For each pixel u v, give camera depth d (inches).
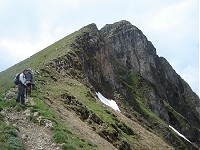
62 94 1683.1
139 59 5826.8
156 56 6461.6
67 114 1455.5
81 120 1605.6
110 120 1945.1
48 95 1574.8
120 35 5925.2
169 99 5944.9
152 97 4768.7
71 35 3767.2
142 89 4817.9
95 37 3688.5
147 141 2352.4
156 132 3649.1
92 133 1457.9
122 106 3245.6
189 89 6998.0
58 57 2469.2
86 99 2020.2
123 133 2052.2
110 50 5260.8
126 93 3698.3
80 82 2411.4
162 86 5915.4
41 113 1087.6
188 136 4992.6
